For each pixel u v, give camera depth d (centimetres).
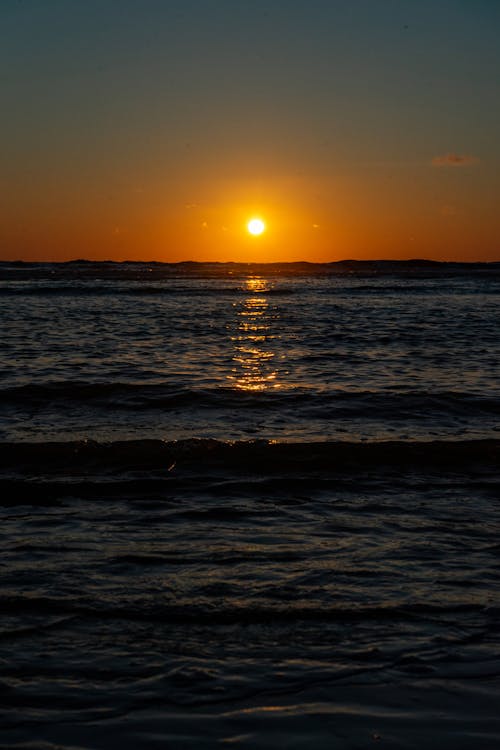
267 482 776
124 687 386
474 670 405
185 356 1767
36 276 7462
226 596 499
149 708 368
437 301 4175
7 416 1088
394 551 587
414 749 337
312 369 1563
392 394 1223
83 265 14912
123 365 1599
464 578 534
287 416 1094
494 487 767
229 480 782
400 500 724
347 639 441
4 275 7675
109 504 704
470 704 372
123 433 985
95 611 474
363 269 13525
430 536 623
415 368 1573
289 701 375
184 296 4516
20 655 418
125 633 446
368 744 340
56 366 1563
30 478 782
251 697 378
